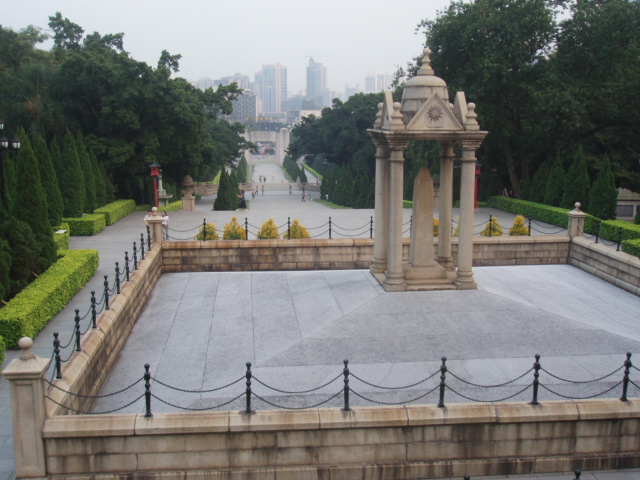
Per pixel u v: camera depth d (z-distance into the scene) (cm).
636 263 1661
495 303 1415
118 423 866
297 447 895
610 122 3531
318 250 2052
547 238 2066
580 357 1194
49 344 1309
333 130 6681
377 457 910
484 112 3484
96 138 3856
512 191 4094
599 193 2869
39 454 859
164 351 1301
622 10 3325
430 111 1405
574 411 920
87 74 3856
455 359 1174
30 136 3975
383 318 1339
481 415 909
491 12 3397
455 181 3916
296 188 8344
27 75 4106
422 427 906
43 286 1480
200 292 1706
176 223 3131
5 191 1981
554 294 1592
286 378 1121
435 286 1491
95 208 3119
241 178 9175
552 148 3659
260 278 1752
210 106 4538
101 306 1555
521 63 3416
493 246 2078
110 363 1219
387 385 1082
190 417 881
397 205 1444
